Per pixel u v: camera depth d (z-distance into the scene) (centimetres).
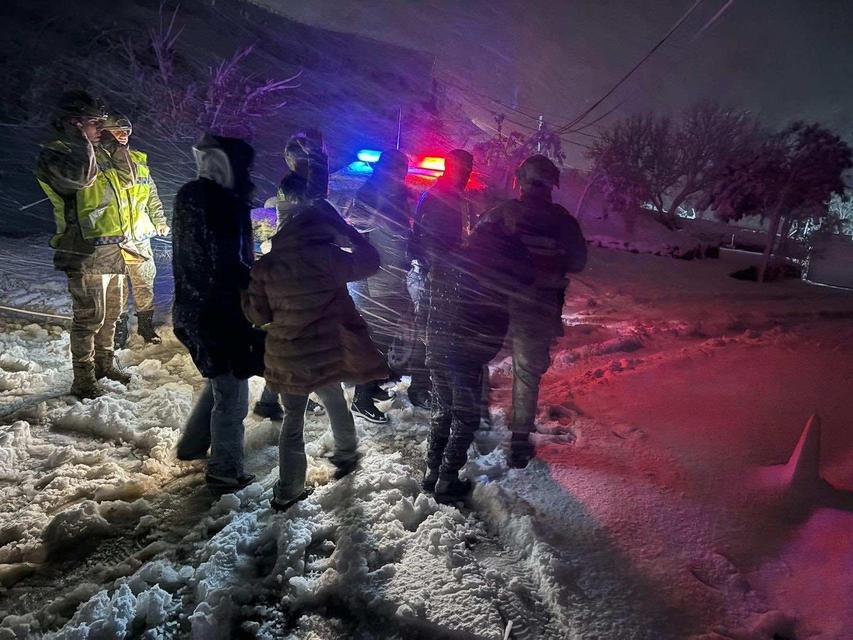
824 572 266
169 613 249
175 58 1812
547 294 350
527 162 346
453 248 386
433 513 318
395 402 468
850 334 719
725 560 278
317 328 303
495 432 418
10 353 522
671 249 1950
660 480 350
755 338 678
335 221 304
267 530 301
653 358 601
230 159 327
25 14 1709
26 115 1436
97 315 445
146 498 338
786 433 411
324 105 2164
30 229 1055
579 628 239
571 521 307
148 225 538
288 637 240
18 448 376
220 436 342
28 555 286
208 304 325
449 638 237
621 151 3039
